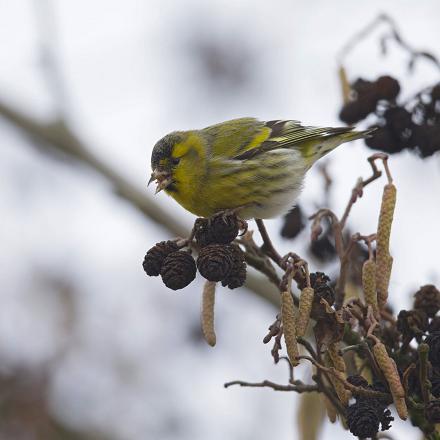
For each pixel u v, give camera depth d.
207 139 10.98
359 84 9.49
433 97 8.98
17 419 12.54
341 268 8.05
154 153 10.75
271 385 7.40
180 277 7.55
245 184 10.80
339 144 11.55
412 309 7.66
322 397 7.89
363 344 6.98
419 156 9.09
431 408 6.82
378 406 6.84
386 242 7.56
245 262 7.59
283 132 11.27
